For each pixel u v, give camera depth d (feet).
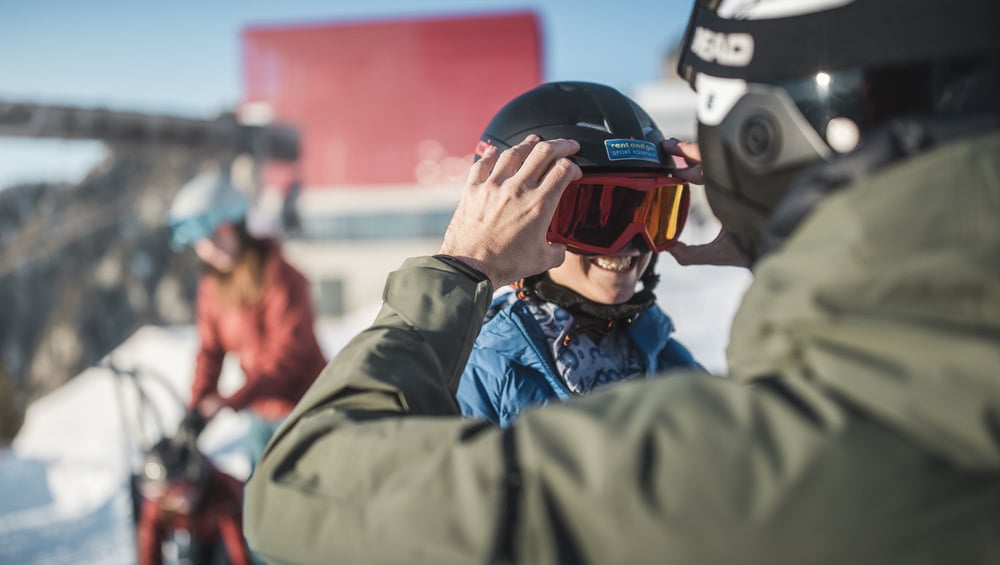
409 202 74.84
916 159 2.02
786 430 1.93
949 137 2.06
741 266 4.53
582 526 1.95
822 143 2.39
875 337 1.90
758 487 1.87
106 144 25.09
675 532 1.87
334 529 2.19
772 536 1.83
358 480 2.24
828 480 1.84
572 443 2.05
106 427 24.16
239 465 20.34
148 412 24.67
